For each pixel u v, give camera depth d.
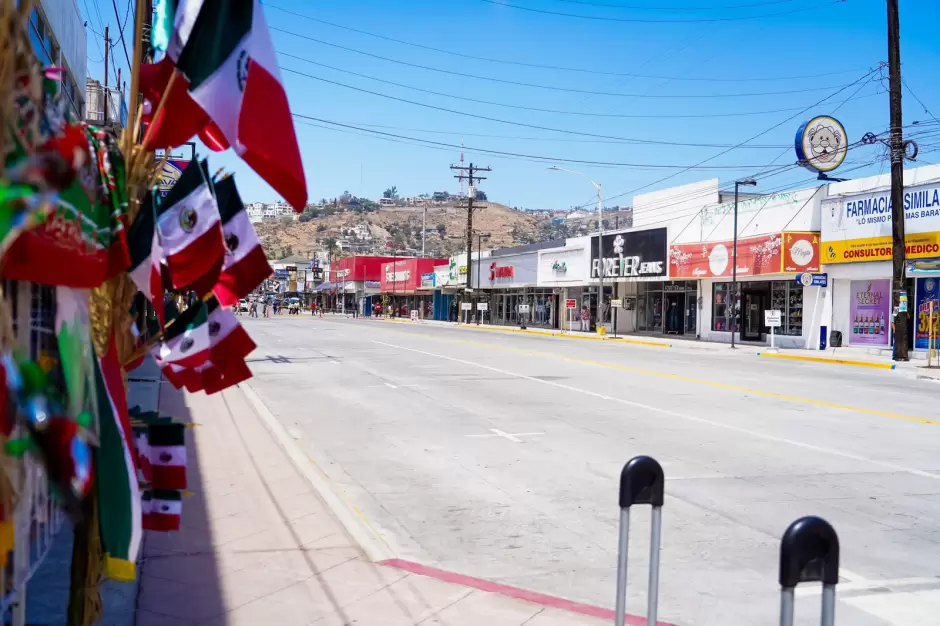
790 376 20.12
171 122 3.27
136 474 3.12
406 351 28.20
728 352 30.17
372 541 6.36
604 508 7.69
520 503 7.87
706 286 37.84
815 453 10.20
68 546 5.38
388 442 11.03
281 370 21.00
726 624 5.02
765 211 32.78
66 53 11.02
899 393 16.48
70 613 3.00
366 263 96.12
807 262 30.31
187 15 3.10
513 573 5.91
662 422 12.67
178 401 13.85
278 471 8.71
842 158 30.36
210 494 7.74
